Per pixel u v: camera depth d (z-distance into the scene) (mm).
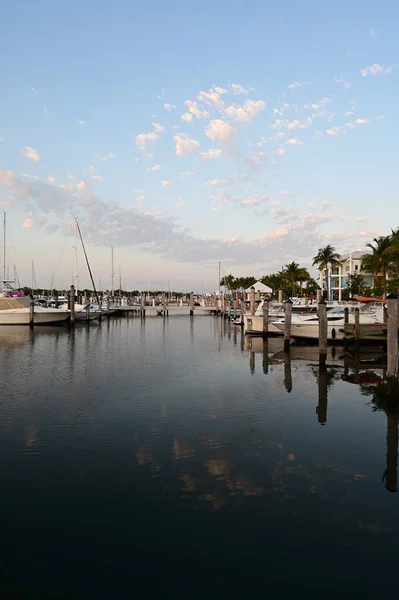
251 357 24953
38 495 7355
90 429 10938
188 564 5508
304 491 7535
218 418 12000
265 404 13625
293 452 9453
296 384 16844
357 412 12789
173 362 22656
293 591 5039
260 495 7367
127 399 14117
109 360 23344
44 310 50656
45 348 29219
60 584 5152
